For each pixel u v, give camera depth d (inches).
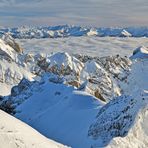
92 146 1549.0
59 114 2087.8
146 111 1566.2
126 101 1673.2
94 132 1635.1
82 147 1596.9
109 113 1679.4
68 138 1745.8
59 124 1952.5
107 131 1583.4
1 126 1268.5
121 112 1620.3
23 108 2468.0
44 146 1288.1
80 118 1891.0
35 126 2094.0
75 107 2074.3
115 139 1376.7
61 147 1397.6
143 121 1535.4
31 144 1246.3
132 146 1392.7
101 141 1550.2
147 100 1596.9
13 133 1250.6
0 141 1170.0
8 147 1163.9
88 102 2101.4
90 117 1839.3
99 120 1688.0
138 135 1475.1
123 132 1498.5
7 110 2598.4
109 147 1331.2
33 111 2347.4
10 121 1375.5
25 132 1331.2
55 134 1862.7
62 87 2517.2
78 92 2276.1
